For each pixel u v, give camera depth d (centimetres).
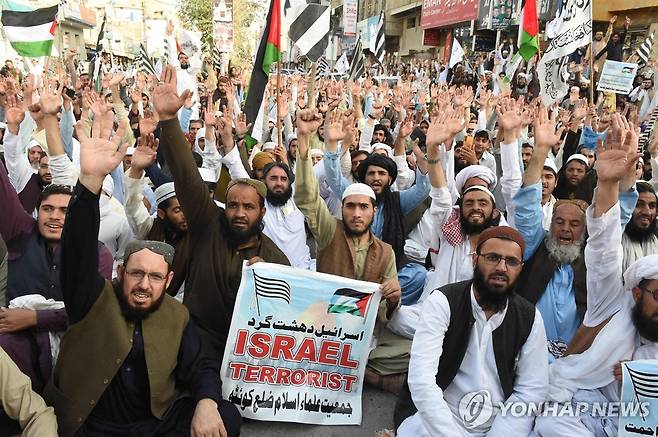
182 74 1034
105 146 254
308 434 323
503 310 279
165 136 338
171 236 403
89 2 4319
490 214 387
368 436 325
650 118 796
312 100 653
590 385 280
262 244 363
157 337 281
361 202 382
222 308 345
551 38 798
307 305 334
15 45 882
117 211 438
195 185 349
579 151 622
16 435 284
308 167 384
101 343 271
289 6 635
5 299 338
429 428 266
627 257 383
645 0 1576
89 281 265
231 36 1469
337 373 336
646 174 640
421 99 1062
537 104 825
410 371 278
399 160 584
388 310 370
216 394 287
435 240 435
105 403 279
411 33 3303
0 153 623
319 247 399
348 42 3372
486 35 2038
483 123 845
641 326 269
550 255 361
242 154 636
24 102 566
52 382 279
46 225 340
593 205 277
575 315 358
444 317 281
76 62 1492
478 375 280
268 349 327
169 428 283
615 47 1199
